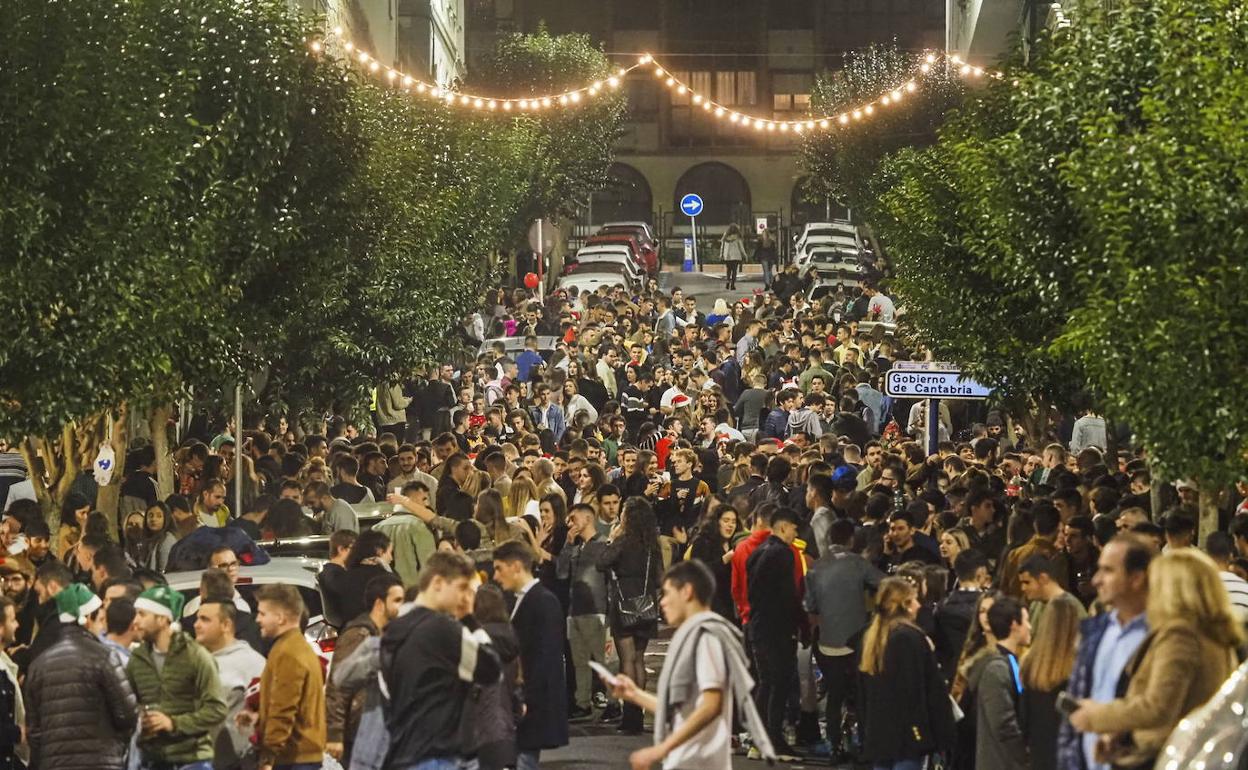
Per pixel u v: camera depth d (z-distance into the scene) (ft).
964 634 64.49
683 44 437.99
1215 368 71.10
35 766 52.75
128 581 55.62
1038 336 108.37
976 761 56.44
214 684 52.19
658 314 228.02
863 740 59.98
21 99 76.43
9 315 77.20
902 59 308.19
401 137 149.59
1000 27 280.72
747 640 76.84
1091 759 40.55
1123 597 40.57
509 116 275.59
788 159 434.71
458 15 381.19
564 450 121.19
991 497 80.84
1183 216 71.61
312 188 112.37
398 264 137.90
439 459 107.14
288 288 112.47
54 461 91.86
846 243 309.22
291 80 105.91
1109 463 113.29
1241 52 75.15
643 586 79.56
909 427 149.07
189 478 103.19
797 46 437.17
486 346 212.02
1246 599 55.98
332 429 137.80
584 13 437.99
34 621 66.44
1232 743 36.63
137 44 85.30
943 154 114.21
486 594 55.93
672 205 435.94
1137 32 90.33
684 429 140.87
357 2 260.21
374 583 54.75
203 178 95.81
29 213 76.33
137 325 82.99
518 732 61.36
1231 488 76.33
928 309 115.65
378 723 49.52
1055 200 92.89
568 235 386.52
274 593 53.11
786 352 177.37
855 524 77.82
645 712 84.79
